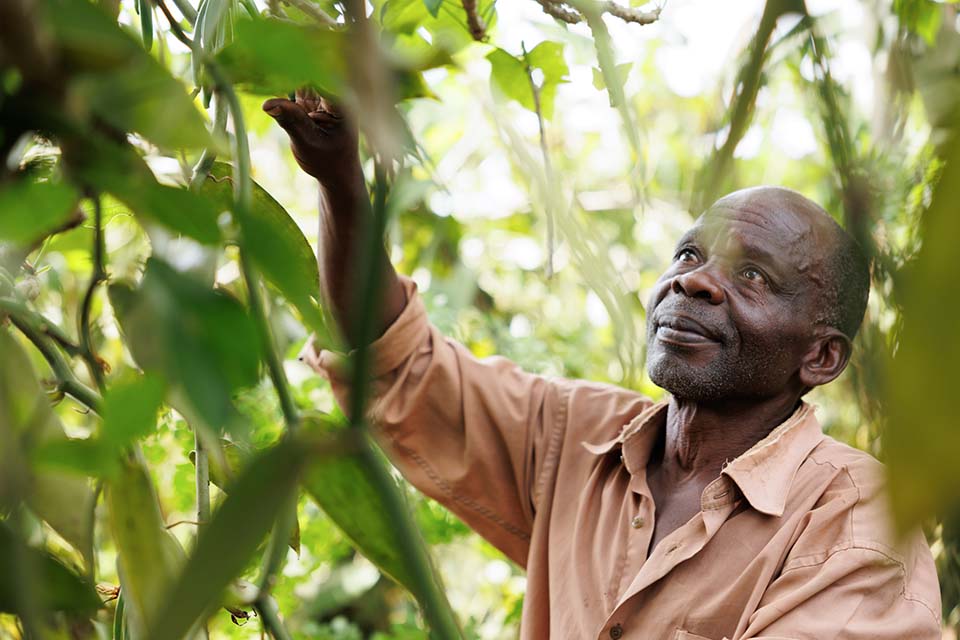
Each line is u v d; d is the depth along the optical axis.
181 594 0.38
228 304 0.46
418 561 0.46
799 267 1.35
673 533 1.31
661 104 2.05
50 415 0.69
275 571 0.66
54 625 0.64
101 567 1.70
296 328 2.02
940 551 1.53
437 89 2.21
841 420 2.00
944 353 0.23
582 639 1.33
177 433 1.50
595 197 2.36
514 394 1.54
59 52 0.44
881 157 0.72
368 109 0.45
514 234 2.74
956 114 0.26
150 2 0.83
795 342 1.35
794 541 1.26
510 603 2.27
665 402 1.44
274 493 0.40
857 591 1.18
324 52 0.47
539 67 1.12
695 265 1.39
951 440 0.23
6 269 0.73
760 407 1.38
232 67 0.60
